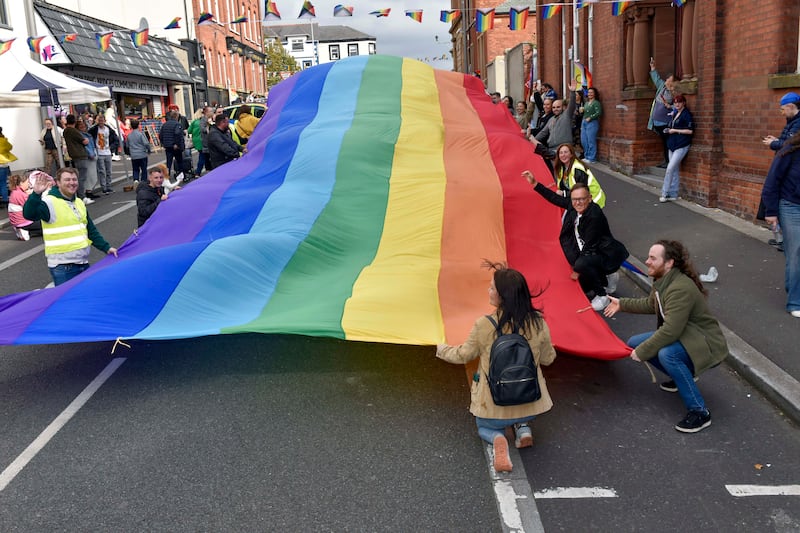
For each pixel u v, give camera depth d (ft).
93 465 14.88
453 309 19.83
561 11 65.82
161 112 118.21
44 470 14.75
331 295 19.63
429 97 32.94
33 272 32.12
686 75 39.40
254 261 21.08
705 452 14.89
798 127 25.34
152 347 21.67
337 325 17.74
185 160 61.36
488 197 25.23
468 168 27.20
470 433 15.89
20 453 15.49
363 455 15.02
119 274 20.42
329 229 23.16
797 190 21.03
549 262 23.34
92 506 13.41
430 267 21.54
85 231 23.89
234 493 13.69
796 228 21.15
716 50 34.40
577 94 58.44
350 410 17.13
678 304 15.78
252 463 14.78
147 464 14.85
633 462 14.57
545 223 25.31
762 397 17.35
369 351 20.88
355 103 32.22
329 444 15.51
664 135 42.91
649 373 19.02
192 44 133.59
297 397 17.92
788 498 13.19
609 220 35.12
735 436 15.53
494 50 120.26
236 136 50.75
